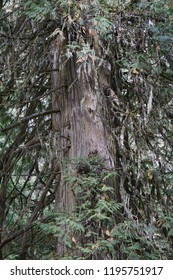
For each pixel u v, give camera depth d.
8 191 6.48
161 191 4.81
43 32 5.11
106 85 4.88
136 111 4.89
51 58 5.39
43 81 5.86
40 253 5.67
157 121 4.97
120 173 4.65
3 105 5.55
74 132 4.80
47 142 5.35
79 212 4.21
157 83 4.93
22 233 5.32
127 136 4.86
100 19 4.34
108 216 4.26
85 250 3.93
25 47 5.25
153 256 4.11
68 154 4.86
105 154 4.63
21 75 5.38
